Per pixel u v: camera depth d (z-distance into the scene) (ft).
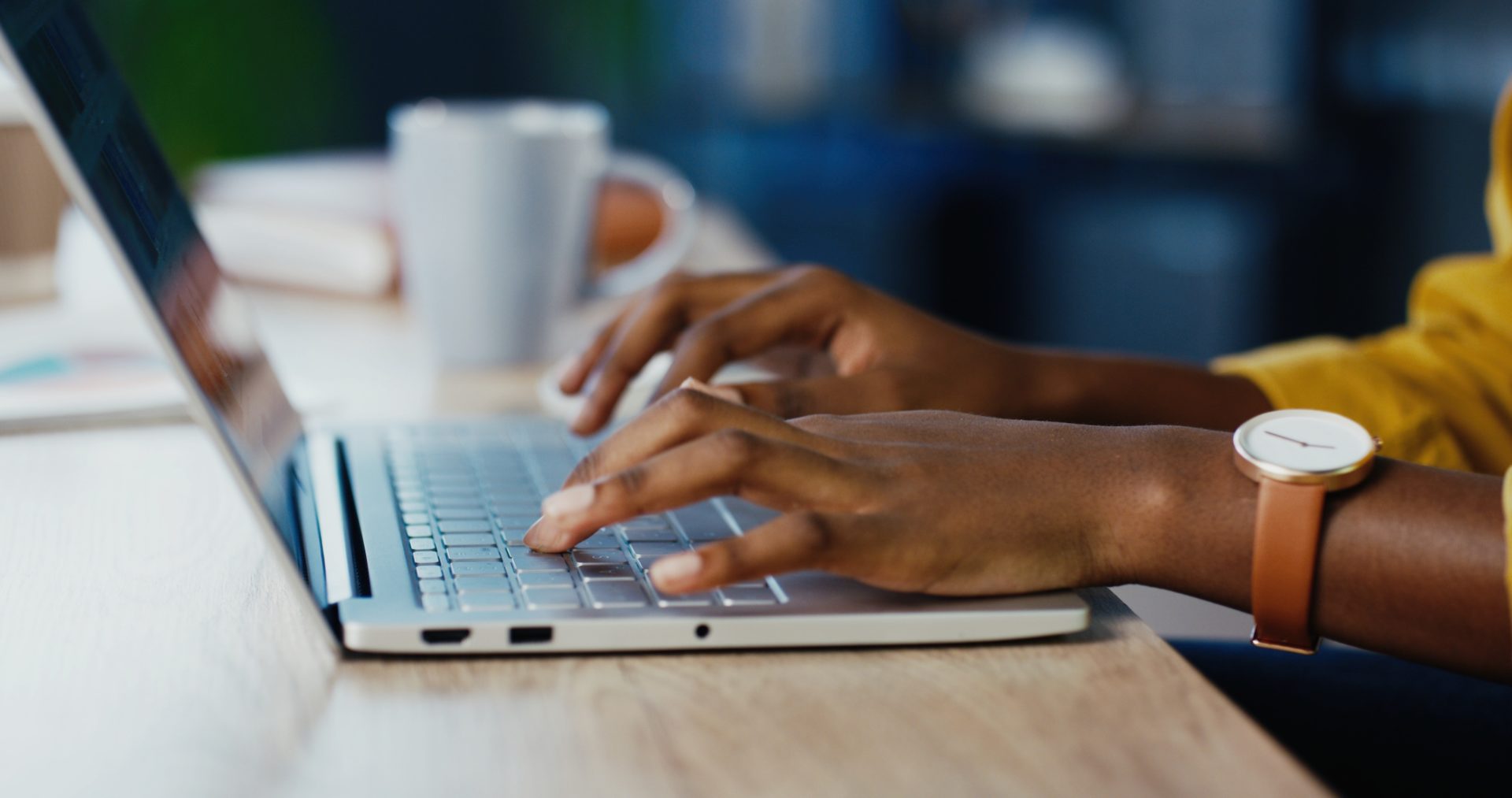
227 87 10.25
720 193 11.37
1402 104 8.86
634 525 1.83
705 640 1.49
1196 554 1.66
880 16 11.45
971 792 1.19
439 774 1.21
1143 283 9.82
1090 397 2.33
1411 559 1.57
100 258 4.21
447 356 3.11
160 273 1.56
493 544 1.73
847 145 10.88
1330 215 9.18
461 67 10.87
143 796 1.18
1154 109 10.46
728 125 11.30
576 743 1.27
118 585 1.68
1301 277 9.29
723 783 1.20
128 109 2.11
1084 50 11.08
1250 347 9.52
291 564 1.44
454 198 3.00
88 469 2.23
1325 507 1.62
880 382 2.12
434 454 2.25
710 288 2.42
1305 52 9.82
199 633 1.53
